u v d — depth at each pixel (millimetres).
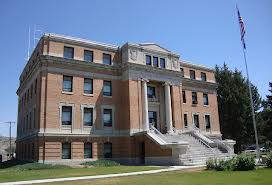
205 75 53781
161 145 33250
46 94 35094
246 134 63344
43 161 33156
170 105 42906
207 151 35875
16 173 24766
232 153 38094
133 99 39562
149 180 17422
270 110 66312
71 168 30547
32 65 42188
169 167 27969
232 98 62656
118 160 38562
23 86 50188
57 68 36500
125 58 41031
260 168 22344
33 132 36938
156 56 43469
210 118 52188
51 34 36938
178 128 43125
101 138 38062
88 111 38125
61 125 35500
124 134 39312
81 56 38625
